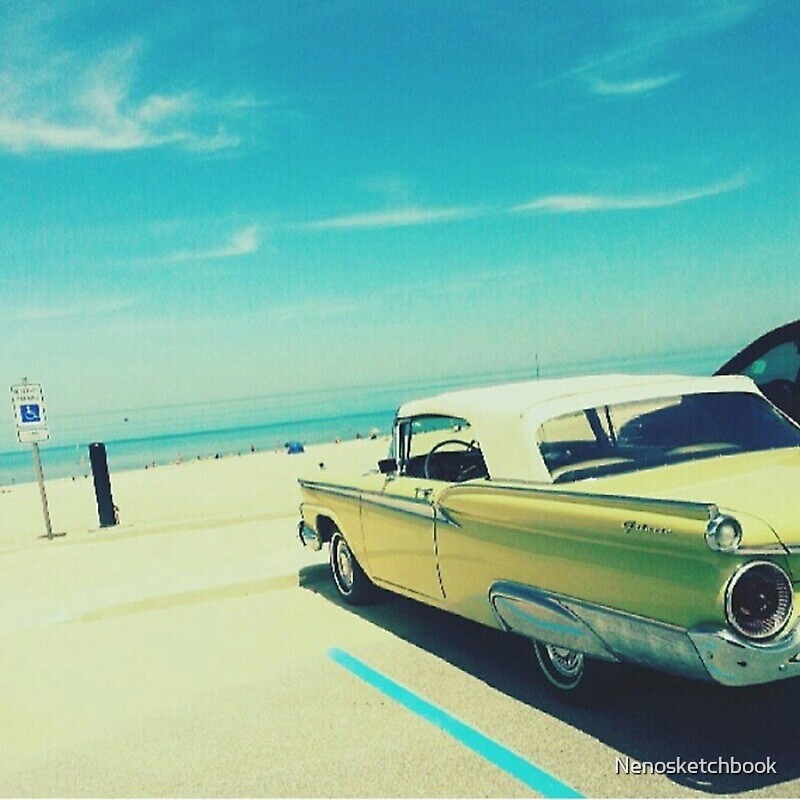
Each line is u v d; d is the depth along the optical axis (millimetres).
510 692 4734
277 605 7293
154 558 9680
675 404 4746
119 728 4789
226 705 4988
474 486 4566
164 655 6141
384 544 5883
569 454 4422
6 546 11523
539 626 4164
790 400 6848
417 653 5621
